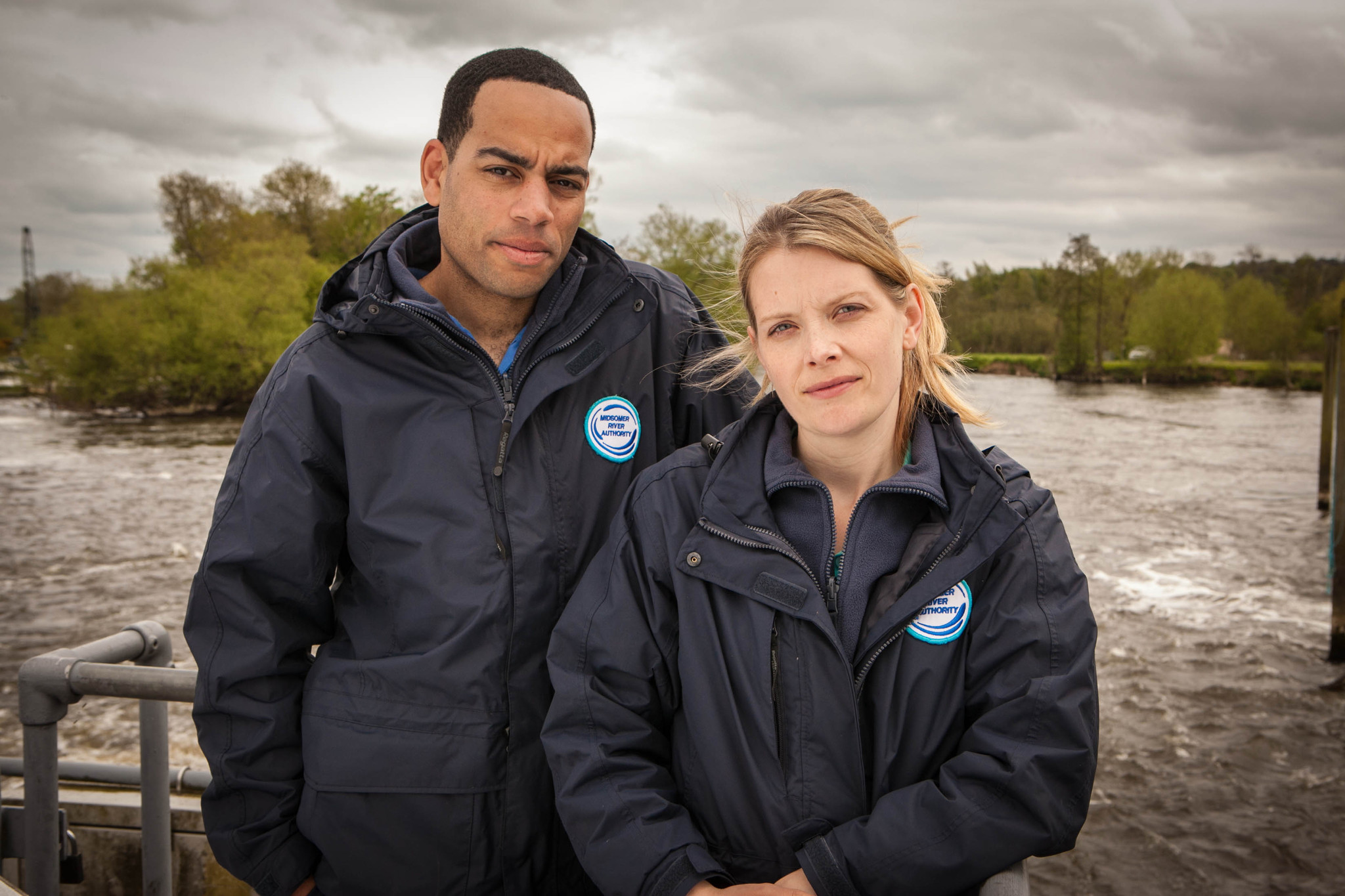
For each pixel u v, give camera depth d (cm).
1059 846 130
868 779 141
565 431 179
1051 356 8388
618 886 141
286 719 172
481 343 185
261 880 172
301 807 170
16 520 1609
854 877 130
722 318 187
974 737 135
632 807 143
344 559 182
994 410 4322
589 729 150
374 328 167
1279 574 1235
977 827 127
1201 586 1170
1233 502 1797
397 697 167
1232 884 542
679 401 200
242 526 166
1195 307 7200
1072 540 1447
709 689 144
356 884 170
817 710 138
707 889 133
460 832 166
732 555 144
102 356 4097
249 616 167
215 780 171
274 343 4172
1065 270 7788
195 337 4116
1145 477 2141
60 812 190
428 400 171
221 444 2972
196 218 5938
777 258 141
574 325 176
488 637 167
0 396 4850
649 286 193
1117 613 1046
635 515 156
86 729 684
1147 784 652
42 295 8206
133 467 2358
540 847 174
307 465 168
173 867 265
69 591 1161
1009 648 137
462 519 169
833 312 139
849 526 145
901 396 156
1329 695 806
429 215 198
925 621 139
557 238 171
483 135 167
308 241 5862
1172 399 5431
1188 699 797
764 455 153
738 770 142
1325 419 1680
